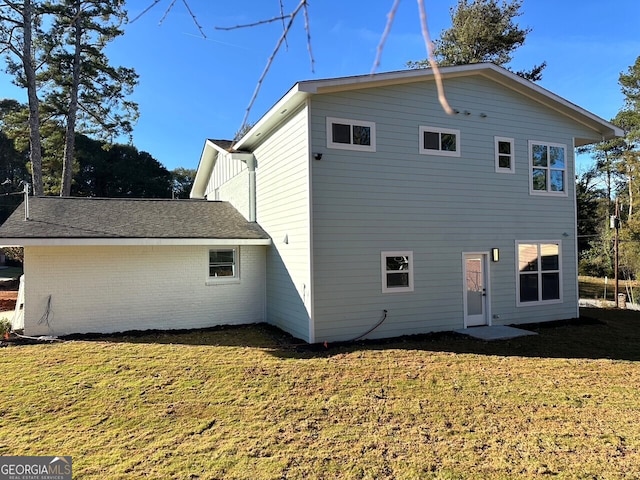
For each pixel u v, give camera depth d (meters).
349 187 9.12
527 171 11.26
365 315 9.27
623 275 24.91
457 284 10.23
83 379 6.54
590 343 9.16
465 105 10.41
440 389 6.17
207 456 4.20
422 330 9.82
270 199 11.11
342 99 9.08
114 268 10.07
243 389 6.13
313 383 6.39
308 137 8.73
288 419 5.11
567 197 11.86
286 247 10.02
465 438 4.62
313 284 8.80
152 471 3.91
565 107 11.48
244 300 11.38
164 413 5.27
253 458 4.17
